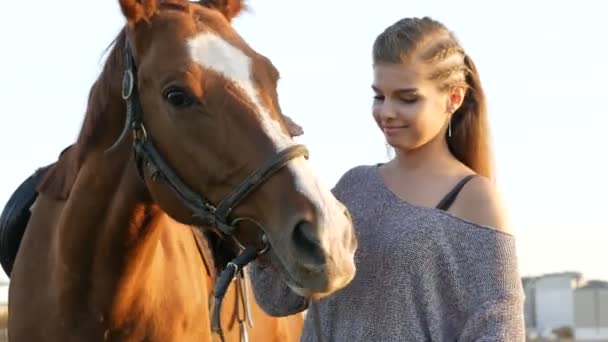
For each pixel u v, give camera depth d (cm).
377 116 446
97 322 531
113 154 511
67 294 530
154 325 539
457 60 440
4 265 618
